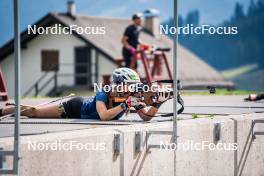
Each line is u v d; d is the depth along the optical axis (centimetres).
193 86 12619
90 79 10581
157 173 1695
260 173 2153
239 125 2022
